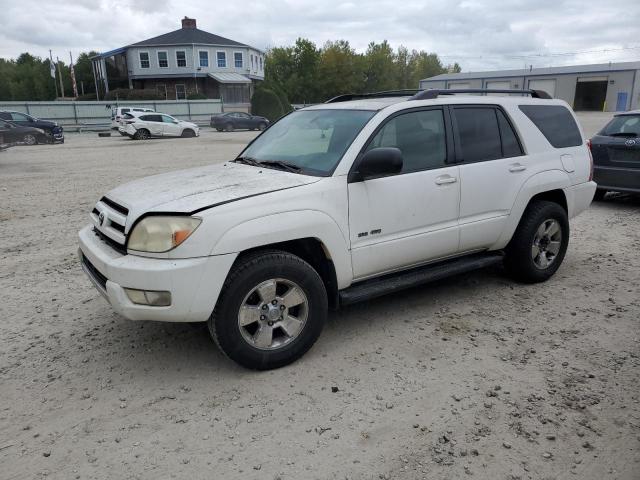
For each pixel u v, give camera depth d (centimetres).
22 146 2494
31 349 409
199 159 1781
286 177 392
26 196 1067
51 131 2627
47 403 338
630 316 459
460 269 466
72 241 722
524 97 543
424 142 438
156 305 335
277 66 7888
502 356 391
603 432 305
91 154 2012
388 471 276
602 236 724
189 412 327
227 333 351
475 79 6644
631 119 883
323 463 282
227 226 339
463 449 292
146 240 338
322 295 381
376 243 408
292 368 377
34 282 558
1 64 9831
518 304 486
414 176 423
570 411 324
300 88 7694
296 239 375
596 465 279
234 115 3953
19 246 697
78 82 7638
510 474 273
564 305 483
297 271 366
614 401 334
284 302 368
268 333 367
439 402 334
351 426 312
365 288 414
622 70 5616
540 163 513
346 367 378
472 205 462
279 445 296
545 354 393
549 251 538
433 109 448
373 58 8400
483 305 484
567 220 544
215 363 386
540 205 516
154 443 299
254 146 489
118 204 377
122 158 1839
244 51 5628
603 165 887
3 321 459
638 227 773
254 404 334
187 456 288
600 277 557
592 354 393
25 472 277
